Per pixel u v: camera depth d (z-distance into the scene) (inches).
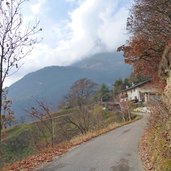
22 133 1820.9
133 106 2842.0
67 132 1672.0
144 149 725.9
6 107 426.6
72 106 2802.7
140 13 1178.6
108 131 1366.9
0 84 413.7
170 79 736.3
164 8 1112.8
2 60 417.4
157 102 858.1
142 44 1177.4
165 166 450.6
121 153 727.7
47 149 898.7
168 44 868.6
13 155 1567.4
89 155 732.0
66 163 655.1
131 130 1277.1
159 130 648.4
